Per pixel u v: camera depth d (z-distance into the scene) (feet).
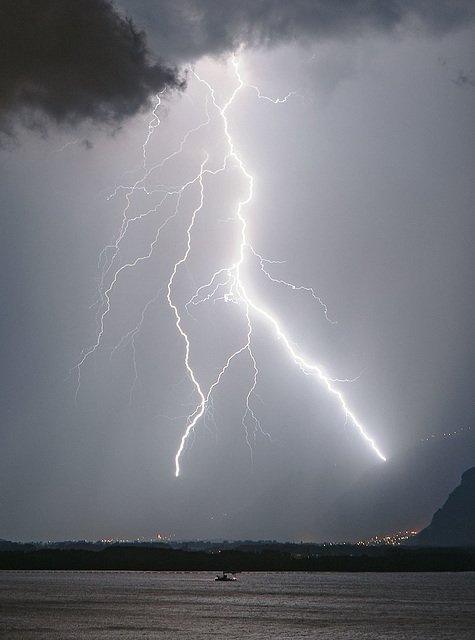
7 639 132.46
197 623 165.78
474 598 250.78
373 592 284.20
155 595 252.42
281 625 164.14
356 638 141.90
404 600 240.12
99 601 221.05
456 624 168.04
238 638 140.05
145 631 148.56
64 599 225.97
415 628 159.53
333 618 180.45
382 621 174.19
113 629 151.23
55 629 149.38
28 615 176.65
